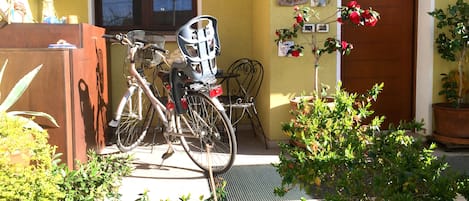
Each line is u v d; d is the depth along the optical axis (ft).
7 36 12.92
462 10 14.99
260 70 16.93
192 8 18.39
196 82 12.15
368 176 6.48
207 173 12.75
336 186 6.55
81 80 12.38
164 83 13.24
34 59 10.90
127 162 12.07
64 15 17.58
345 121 7.31
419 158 6.51
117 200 9.45
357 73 17.12
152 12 18.26
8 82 10.80
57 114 11.04
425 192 5.96
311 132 7.21
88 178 8.98
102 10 18.06
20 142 8.23
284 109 15.48
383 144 6.84
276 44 15.26
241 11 18.49
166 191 11.34
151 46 13.38
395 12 16.98
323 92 10.28
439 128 15.29
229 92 17.67
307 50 15.39
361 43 17.03
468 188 5.88
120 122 14.15
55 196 7.53
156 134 17.48
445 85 15.74
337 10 15.16
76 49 11.91
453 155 14.57
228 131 12.14
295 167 6.77
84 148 12.48
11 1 13.01
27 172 7.48
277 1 15.14
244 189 11.48
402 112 17.34
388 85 17.22
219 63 18.53
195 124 12.66
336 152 6.85
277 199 10.68
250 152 15.06
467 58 15.43
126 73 15.89
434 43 15.79
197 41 11.76
